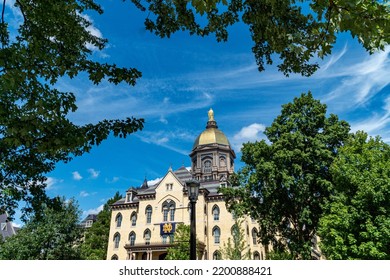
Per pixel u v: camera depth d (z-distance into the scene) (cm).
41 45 833
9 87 646
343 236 1856
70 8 915
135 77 830
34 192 1135
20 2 862
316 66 811
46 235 2717
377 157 1970
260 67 912
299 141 2403
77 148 763
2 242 3075
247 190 2702
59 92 758
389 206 1752
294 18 704
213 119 8800
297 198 2300
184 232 3741
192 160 8144
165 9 892
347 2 396
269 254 2973
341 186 2064
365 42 419
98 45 1105
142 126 803
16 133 670
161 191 5656
